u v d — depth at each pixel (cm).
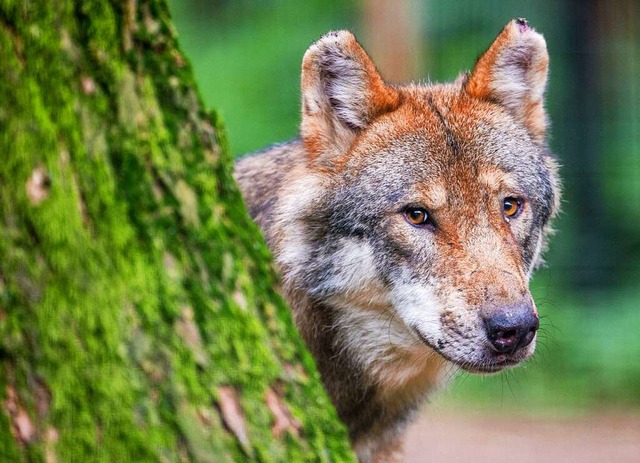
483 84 884
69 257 439
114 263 450
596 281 2150
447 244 794
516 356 743
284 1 2600
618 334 2059
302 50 2503
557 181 934
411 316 803
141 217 464
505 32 884
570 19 2288
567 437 1861
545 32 2300
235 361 477
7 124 441
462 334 754
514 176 835
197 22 2675
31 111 443
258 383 483
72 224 442
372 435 923
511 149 849
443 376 913
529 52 900
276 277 535
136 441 438
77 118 454
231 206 516
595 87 2269
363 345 868
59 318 436
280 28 2577
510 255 783
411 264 805
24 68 447
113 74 466
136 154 468
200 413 455
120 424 438
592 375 2048
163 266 465
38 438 430
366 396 891
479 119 859
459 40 2373
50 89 449
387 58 2245
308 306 870
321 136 859
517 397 2067
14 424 429
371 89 852
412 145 832
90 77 461
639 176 2200
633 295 2127
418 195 808
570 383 2050
